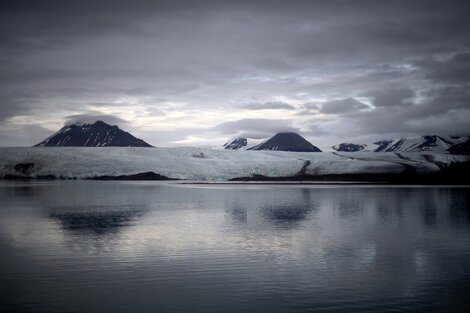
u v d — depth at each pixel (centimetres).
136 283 1247
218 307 1055
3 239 1925
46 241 1880
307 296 1136
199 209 3256
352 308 1049
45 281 1262
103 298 1116
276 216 2798
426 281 1269
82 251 1670
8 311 1027
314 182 9512
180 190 5925
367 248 1733
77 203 3766
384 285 1229
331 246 1770
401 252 1656
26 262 1490
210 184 8238
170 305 1067
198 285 1229
